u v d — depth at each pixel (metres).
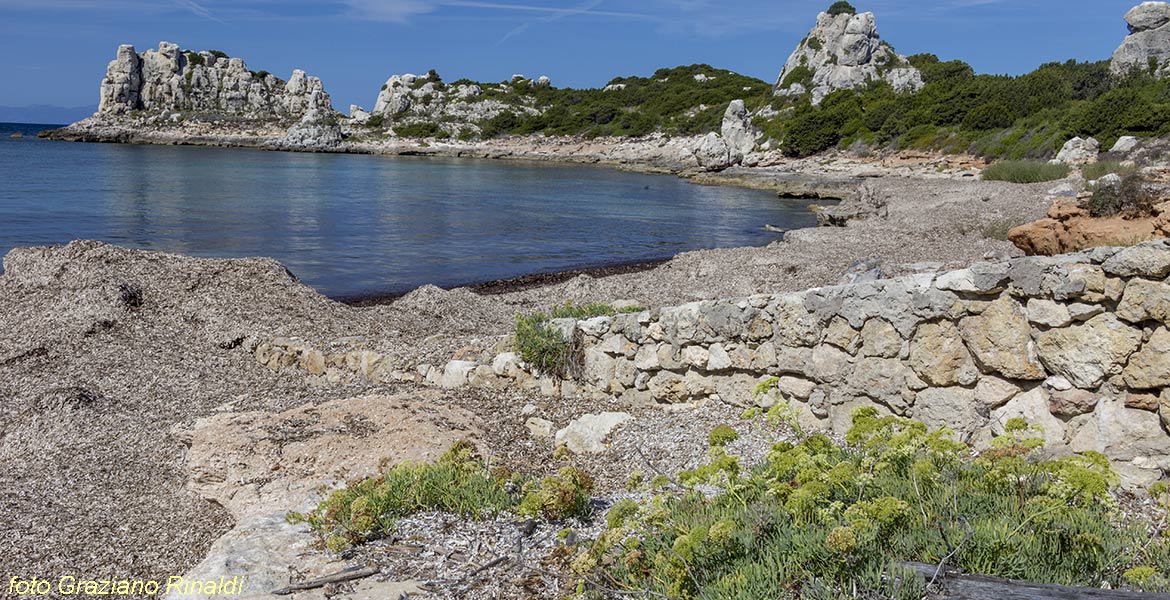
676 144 97.19
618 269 24.25
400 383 10.38
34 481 7.66
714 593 3.98
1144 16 71.44
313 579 4.96
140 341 11.77
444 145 121.62
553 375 9.54
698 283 17.44
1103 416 5.92
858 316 7.05
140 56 156.62
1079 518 4.33
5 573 6.18
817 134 76.06
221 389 10.27
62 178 54.53
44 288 13.45
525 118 128.00
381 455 7.55
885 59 96.25
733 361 8.02
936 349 6.68
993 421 6.44
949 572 3.78
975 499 4.59
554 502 5.64
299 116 159.12
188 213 36.09
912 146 66.50
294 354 11.23
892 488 4.87
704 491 6.19
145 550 6.48
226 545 5.61
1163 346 5.62
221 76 162.75
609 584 4.59
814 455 5.26
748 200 52.28
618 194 55.47
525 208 43.91
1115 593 3.48
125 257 14.80
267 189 51.25
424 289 15.22
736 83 119.94
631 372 8.83
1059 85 66.75
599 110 116.94
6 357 10.77
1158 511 5.33
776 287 16.41
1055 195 30.16
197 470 7.43
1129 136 46.97
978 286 6.38
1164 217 13.88
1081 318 5.95
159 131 139.75
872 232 26.28
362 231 32.03
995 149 57.41
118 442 8.45
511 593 4.74
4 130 194.00
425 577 4.98
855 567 3.91
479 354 10.34
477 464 6.47
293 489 7.04
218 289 13.70
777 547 4.23
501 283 21.66
